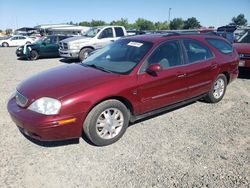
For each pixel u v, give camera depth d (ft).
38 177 10.82
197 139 14.12
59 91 12.12
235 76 21.08
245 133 14.90
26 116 11.84
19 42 109.40
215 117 17.19
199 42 17.87
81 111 12.02
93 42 44.01
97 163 11.81
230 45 21.01
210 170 11.37
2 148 12.95
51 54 53.72
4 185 10.31
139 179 10.73
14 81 27.91
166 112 17.85
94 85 12.59
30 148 12.98
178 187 10.28
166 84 15.11
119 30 46.55
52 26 146.10
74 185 10.38
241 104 19.83
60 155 12.40
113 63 15.14
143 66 14.23
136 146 13.30
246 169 11.46
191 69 16.52
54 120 11.52
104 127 13.07
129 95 13.50
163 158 12.25
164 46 15.57
